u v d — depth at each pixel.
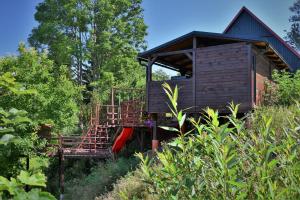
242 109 13.61
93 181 15.12
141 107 19.45
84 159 20.91
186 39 15.11
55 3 34.16
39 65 15.77
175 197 2.02
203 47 14.70
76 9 32.81
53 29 32.72
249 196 1.98
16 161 4.89
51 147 15.27
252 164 2.11
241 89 13.71
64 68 17.56
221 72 14.22
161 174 2.34
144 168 2.50
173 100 2.42
